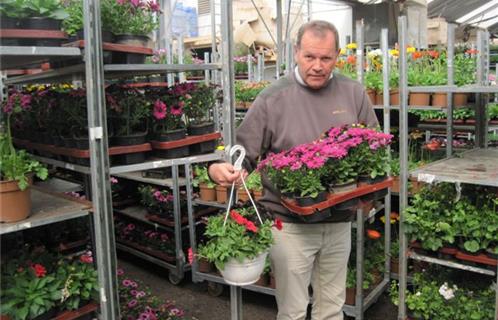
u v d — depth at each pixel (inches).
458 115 177.0
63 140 96.7
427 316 116.8
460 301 114.8
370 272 141.9
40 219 80.0
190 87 105.9
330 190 84.7
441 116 180.7
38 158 104.7
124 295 125.4
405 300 120.0
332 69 84.0
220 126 159.2
